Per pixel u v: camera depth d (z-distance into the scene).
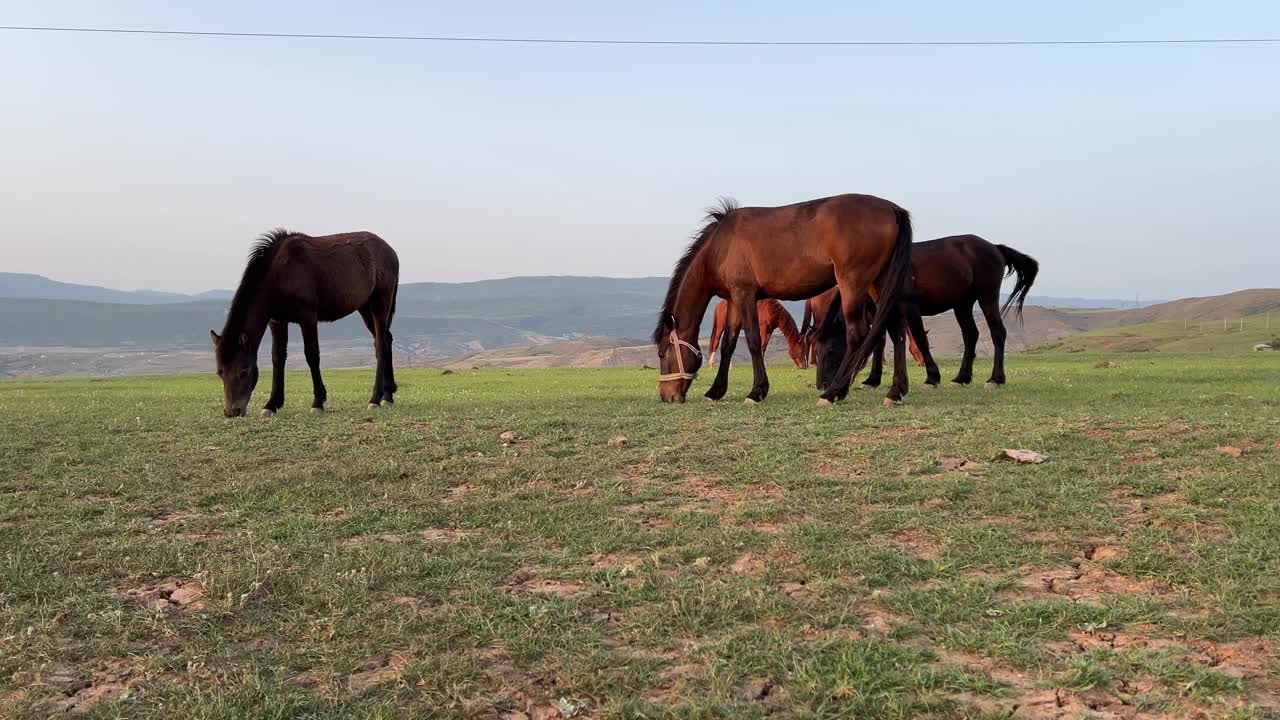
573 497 6.59
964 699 3.16
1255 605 3.87
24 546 5.55
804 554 4.85
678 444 8.60
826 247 11.66
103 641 3.97
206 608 4.34
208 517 6.32
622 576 4.68
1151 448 7.44
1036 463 7.02
